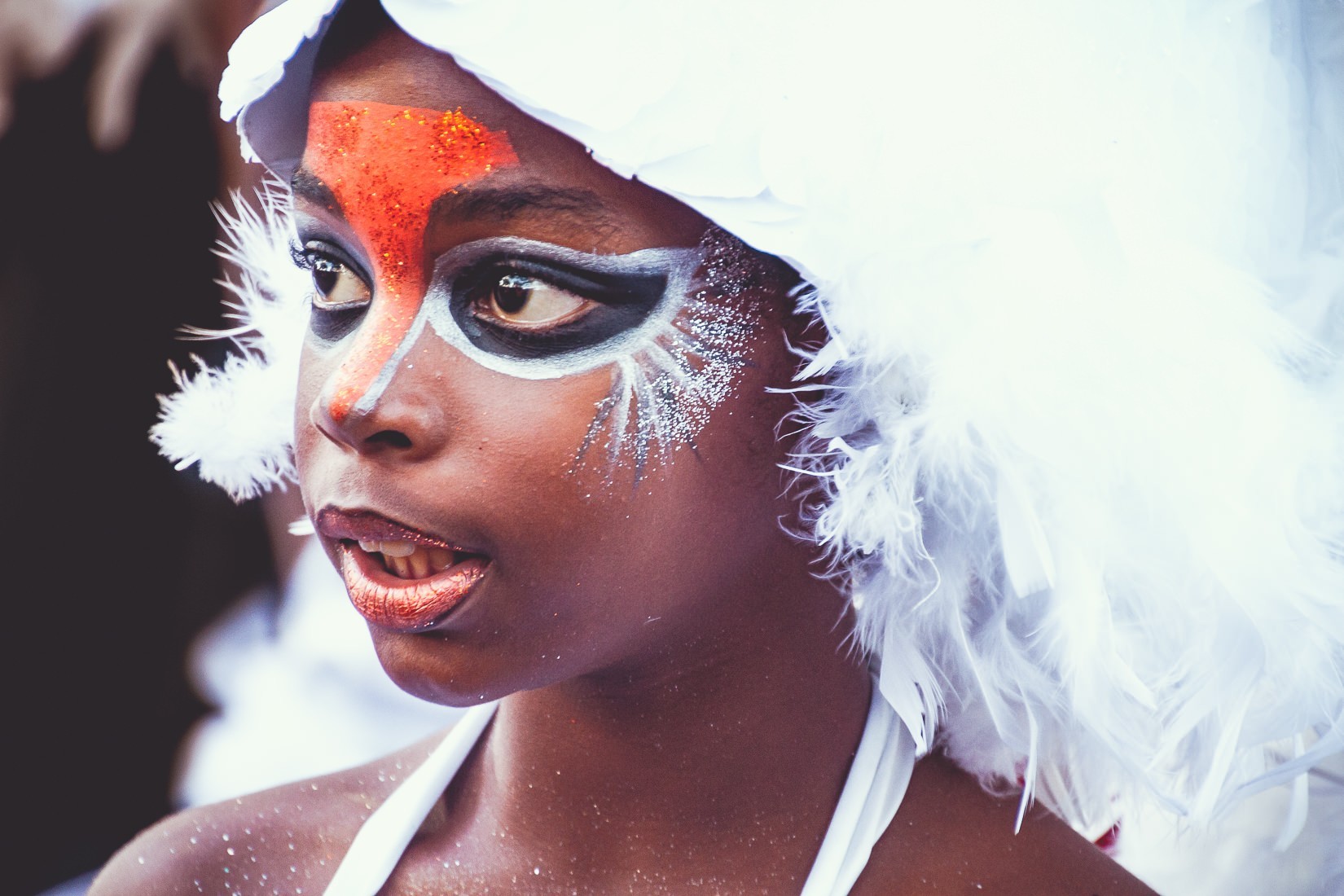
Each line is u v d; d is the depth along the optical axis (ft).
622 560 2.97
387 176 2.89
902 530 3.06
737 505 3.11
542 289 2.91
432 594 2.92
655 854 3.36
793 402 3.14
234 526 7.80
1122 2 3.17
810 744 3.37
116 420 7.61
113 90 6.75
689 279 2.97
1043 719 3.62
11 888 7.84
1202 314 3.13
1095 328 2.99
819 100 2.88
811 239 2.89
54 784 7.84
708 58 2.85
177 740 7.84
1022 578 3.10
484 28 2.81
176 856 3.76
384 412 2.85
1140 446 3.06
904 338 2.94
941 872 3.37
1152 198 3.14
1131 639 3.43
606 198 2.89
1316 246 3.53
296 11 3.05
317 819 3.79
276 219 3.76
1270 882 4.44
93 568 7.77
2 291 7.29
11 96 6.88
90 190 7.12
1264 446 3.16
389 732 6.56
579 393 2.91
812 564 3.34
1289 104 3.46
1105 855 3.59
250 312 3.80
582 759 3.38
